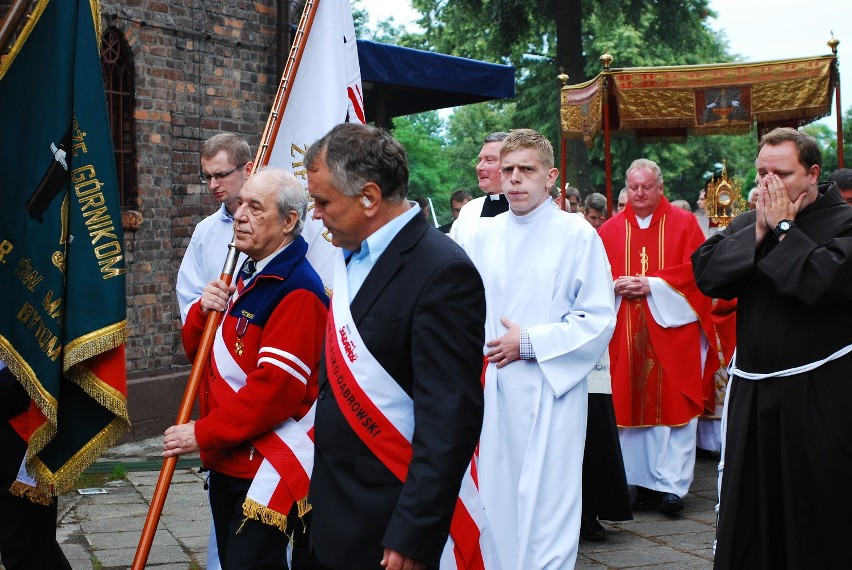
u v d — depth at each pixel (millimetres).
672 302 7000
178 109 9312
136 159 8938
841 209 4027
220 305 3785
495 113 39875
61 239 3764
